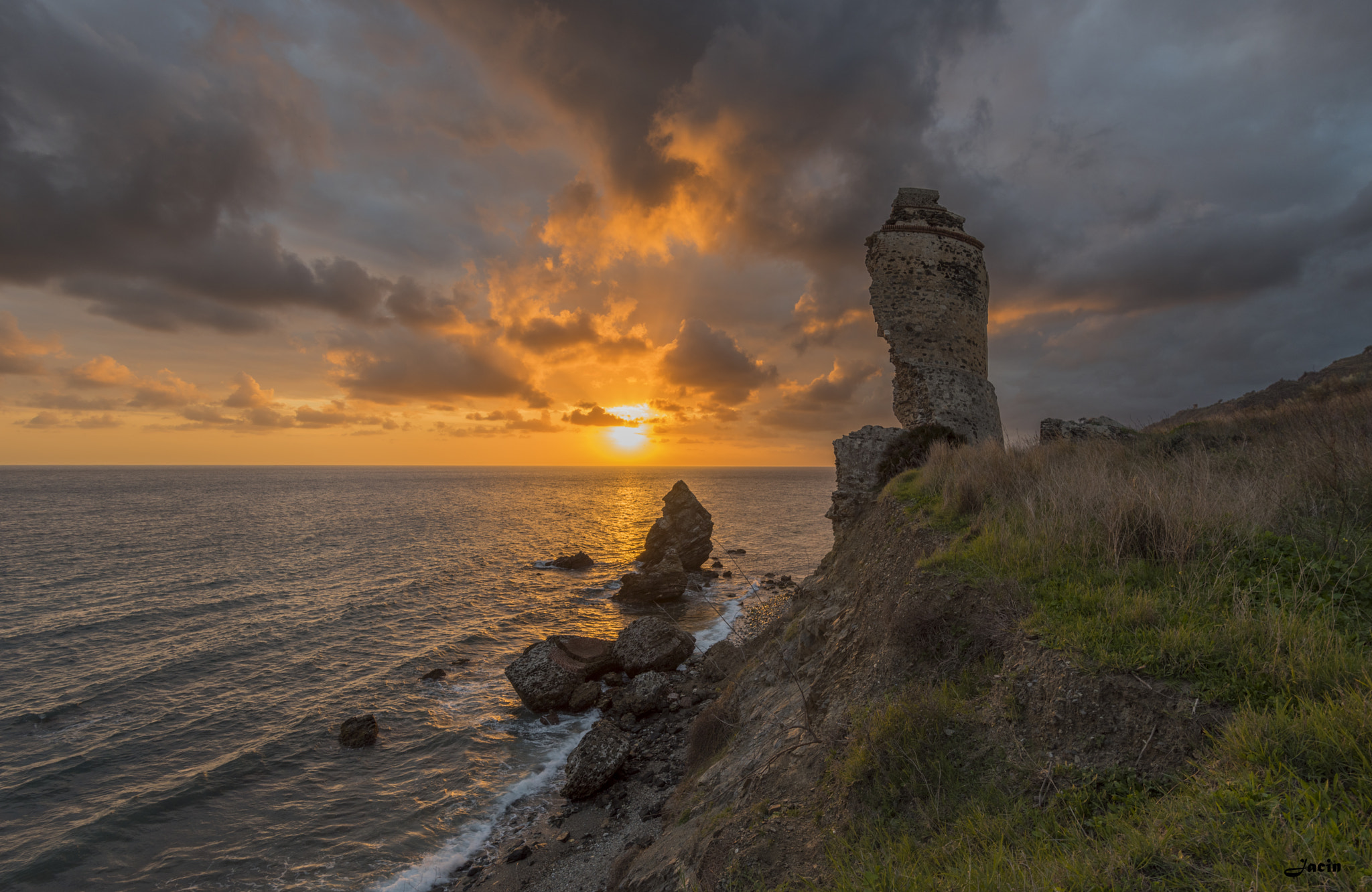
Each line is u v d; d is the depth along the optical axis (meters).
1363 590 5.64
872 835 5.93
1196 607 5.98
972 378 21.50
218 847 17.02
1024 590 7.42
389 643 35.38
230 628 37.91
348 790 19.78
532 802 18.62
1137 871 3.70
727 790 10.23
